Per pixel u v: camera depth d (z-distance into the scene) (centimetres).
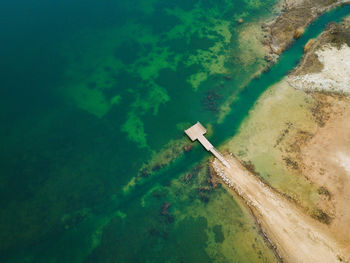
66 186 3691
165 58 5062
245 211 3294
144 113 4347
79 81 4816
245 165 3619
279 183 3422
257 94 4341
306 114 3972
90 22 5850
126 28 5688
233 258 3031
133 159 3884
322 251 2959
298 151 3631
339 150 3591
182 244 3173
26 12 6084
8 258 3191
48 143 4088
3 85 4750
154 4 6184
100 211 3481
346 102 4025
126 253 3170
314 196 3278
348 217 3112
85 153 3972
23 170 3828
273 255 2995
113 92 4641
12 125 4272
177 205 3444
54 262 3156
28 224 3406
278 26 5172
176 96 4500
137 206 3484
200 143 3906
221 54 4991
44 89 4712
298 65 4578
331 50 4659
